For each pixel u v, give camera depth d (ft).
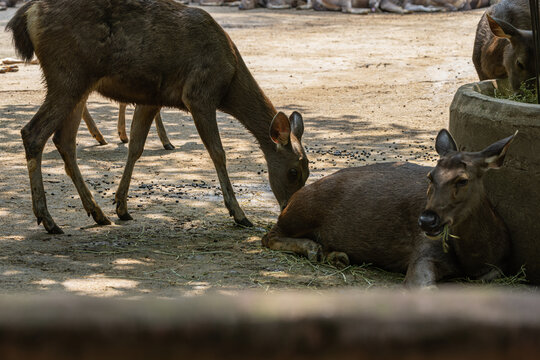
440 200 20.30
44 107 30.40
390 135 56.08
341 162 46.55
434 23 129.08
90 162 46.01
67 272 24.48
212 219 33.99
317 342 1.67
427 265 22.39
